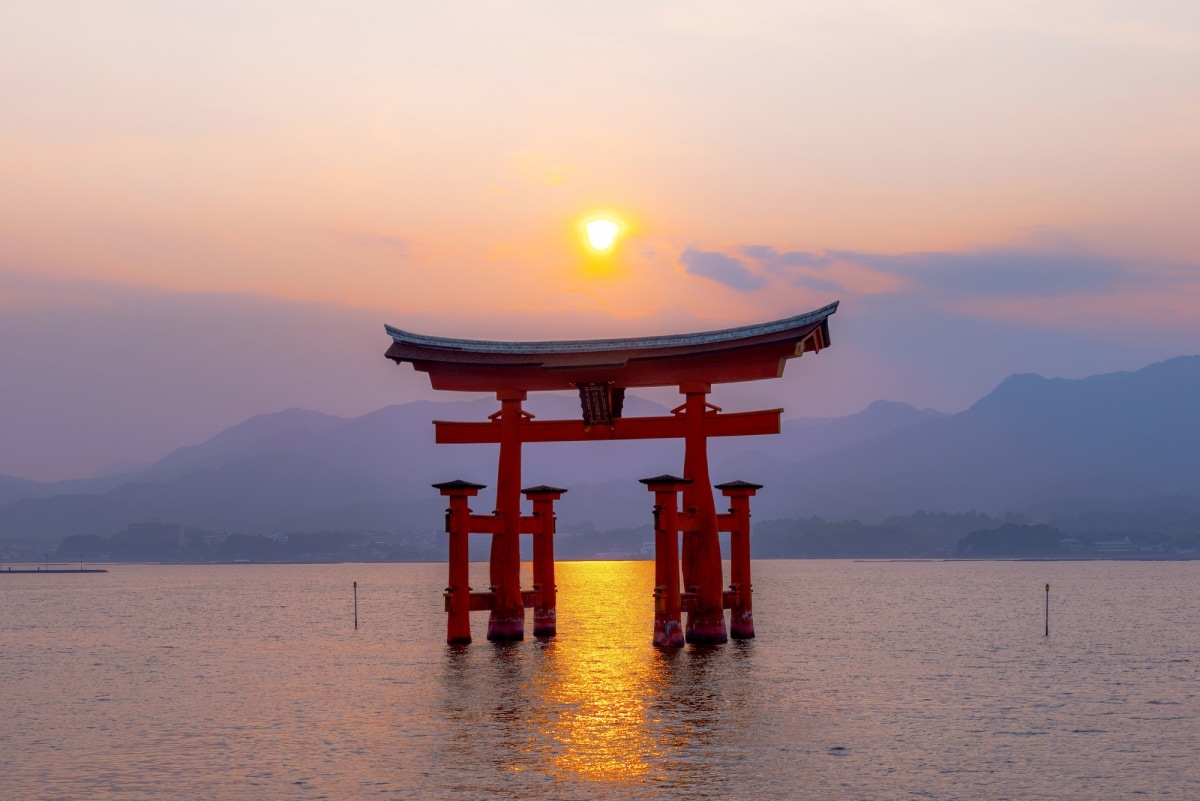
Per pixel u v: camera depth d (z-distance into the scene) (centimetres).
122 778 3481
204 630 9931
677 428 5678
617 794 3222
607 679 5272
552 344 5747
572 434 5838
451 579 6044
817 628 9494
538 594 6581
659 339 5619
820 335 5484
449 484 5925
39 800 3228
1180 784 3388
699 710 4506
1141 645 7919
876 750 3806
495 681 5259
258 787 3344
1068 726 4300
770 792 3253
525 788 3288
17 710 4856
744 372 5428
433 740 3959
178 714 4656
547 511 6675
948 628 9600
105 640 8900
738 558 6575
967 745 3912
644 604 13775
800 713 4478
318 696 5069
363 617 11500
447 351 5822
